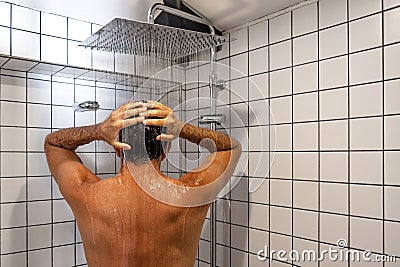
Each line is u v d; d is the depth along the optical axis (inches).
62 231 49.9
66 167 38.8
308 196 43.3
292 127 45.5
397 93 35.6
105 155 53.7
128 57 47.4
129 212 32.8
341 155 40.1
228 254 52.6
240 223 51.3
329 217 41.1
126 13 54.8
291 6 46.2
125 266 33.2
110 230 33.3
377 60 37.3
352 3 39.7
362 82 38.5
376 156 37.1
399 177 35.2
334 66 41.2
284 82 46.7
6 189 45.8
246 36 52.3
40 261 48.1
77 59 50.4
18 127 46.9
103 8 52.7
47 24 48.4
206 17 53.3
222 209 53.0
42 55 47.9
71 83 51.4
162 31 37.3
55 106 50.0
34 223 47.8
